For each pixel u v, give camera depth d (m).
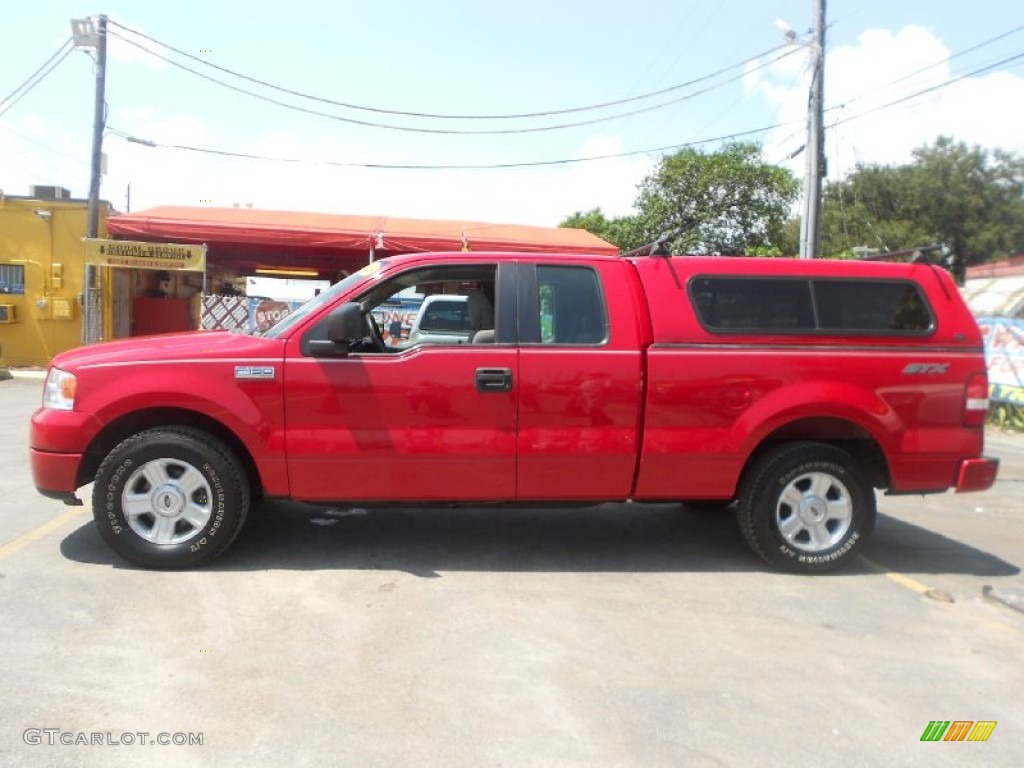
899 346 5.04
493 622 4.12
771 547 5.05
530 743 2.99
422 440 4.69
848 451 5.38
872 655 3.90
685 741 3.04
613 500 5.01
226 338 4.88
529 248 18.97
